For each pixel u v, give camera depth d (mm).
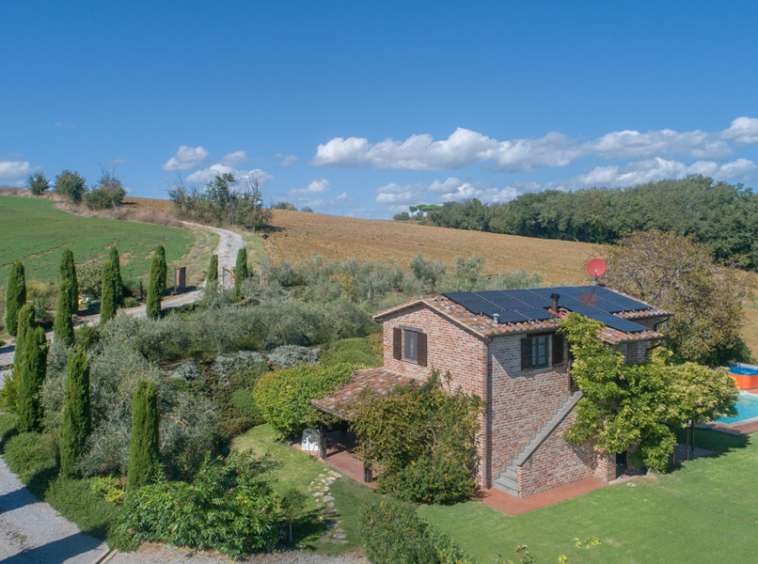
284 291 44406
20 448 18719
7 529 14133
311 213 138125
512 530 14156
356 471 18547
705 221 89938
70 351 21484
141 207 114688
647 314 21141
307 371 21406
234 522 12578
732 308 31266
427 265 61031
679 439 22672
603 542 13531
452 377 18109
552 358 18406
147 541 13422
